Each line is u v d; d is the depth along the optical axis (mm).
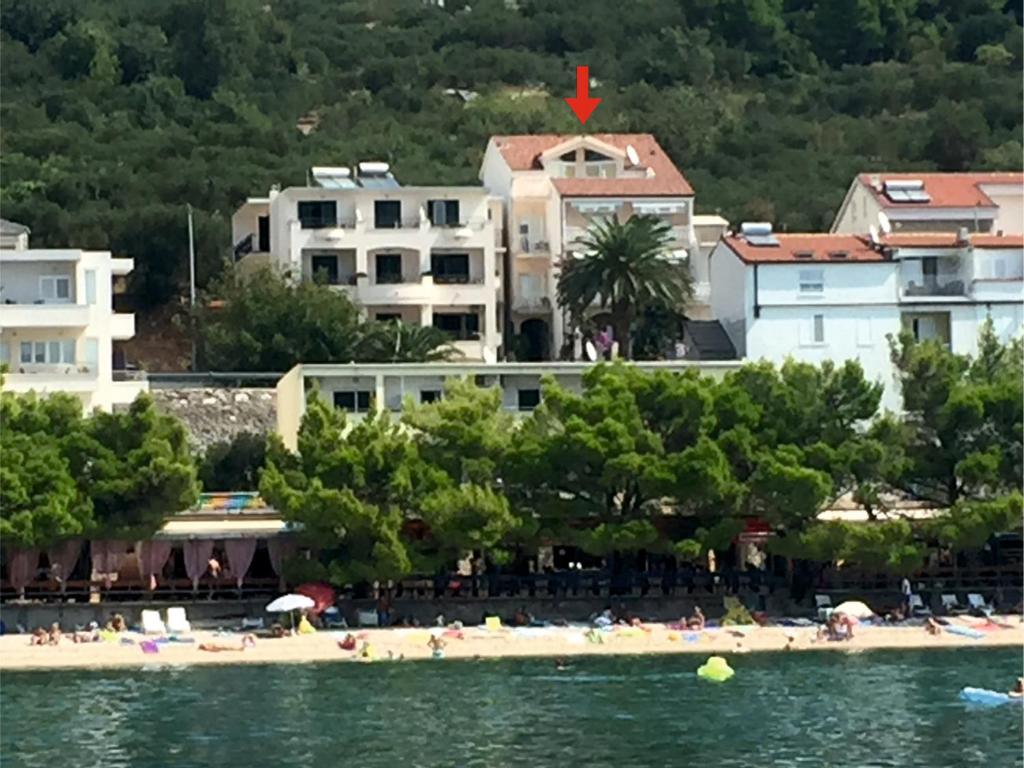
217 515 134750
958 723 100438
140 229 196125
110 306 164125
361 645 121875
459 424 132375
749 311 167125
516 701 106375
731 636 126125
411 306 182750
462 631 126500
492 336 183500
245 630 127688
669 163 195125
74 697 107812
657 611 132875
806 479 130250
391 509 128875
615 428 130875
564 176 191500
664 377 134500
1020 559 136125
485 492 128750
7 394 133375
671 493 129875
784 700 106625
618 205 186125
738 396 134875
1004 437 136375
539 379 155750
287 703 105875
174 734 98125
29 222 199000
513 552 132625
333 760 92312
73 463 128875
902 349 143000
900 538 130625
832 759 92562
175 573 134250
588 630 126875
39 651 120188
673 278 171750
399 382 153875
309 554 131250
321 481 129125
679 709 104062
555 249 186375
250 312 173125
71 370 159250
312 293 174000
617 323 172500
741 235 172875
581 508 132250
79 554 130500
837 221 196375
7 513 125750
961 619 131000
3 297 161000
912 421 138250
